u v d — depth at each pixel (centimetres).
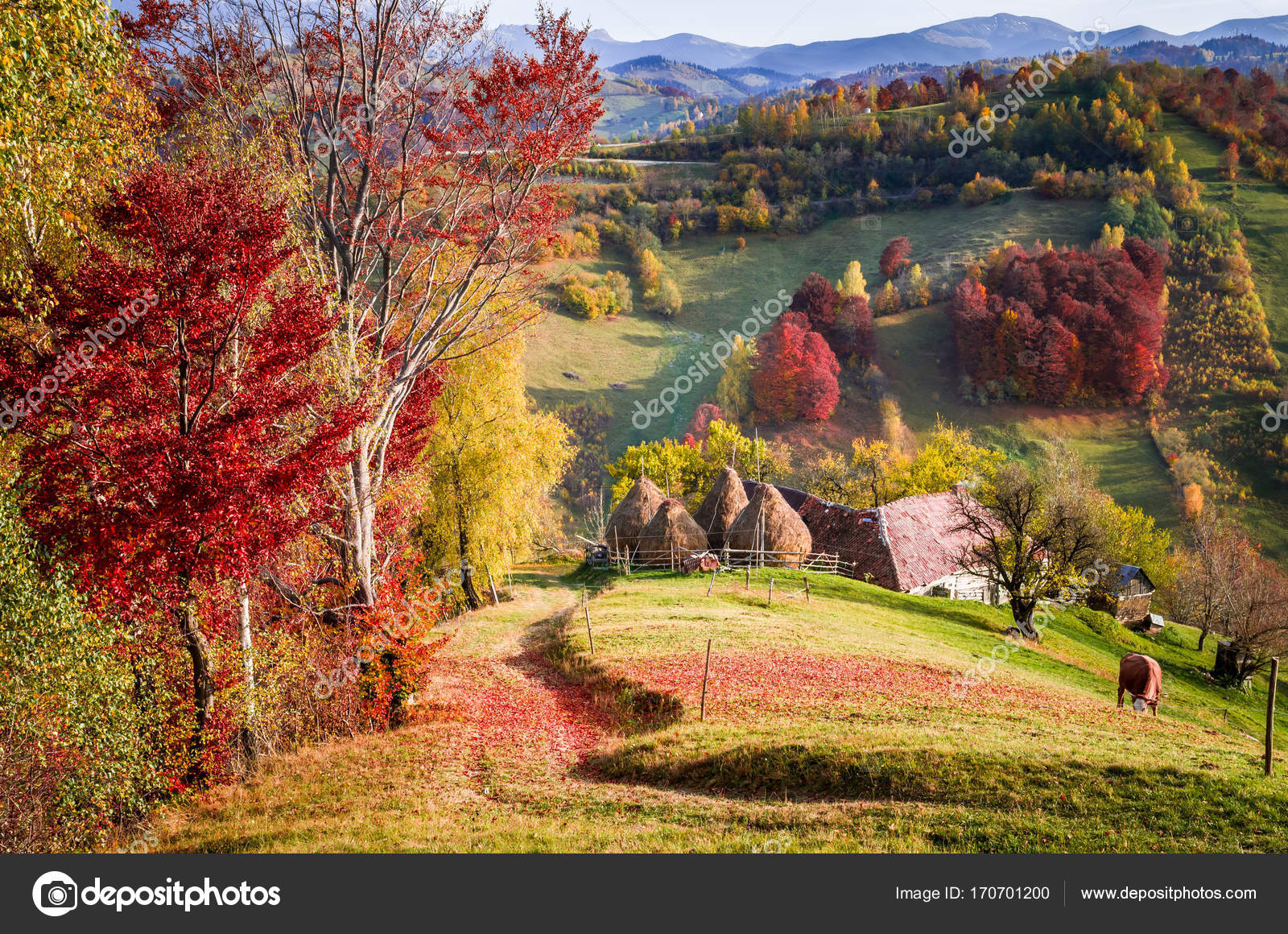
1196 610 7275
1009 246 14925
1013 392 13112
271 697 2228
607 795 1877
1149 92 18850
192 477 1761
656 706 2503
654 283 16662
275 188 2275
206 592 1897
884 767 1766
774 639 3142
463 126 2511
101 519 1723
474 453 3925
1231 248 14750
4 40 1425
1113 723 2220
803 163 19938
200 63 2314
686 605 3838
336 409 2083
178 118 2280
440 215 2650
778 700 2419
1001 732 2014
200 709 2005
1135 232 15138
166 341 1844
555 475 4319
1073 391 12825
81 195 1903
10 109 1478
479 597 4688
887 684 2586
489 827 1647
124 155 2006
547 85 2452
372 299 2644
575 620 3659
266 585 2545
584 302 15838
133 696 1958
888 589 5216
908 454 12238
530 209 2636
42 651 1648
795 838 1507
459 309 2861
